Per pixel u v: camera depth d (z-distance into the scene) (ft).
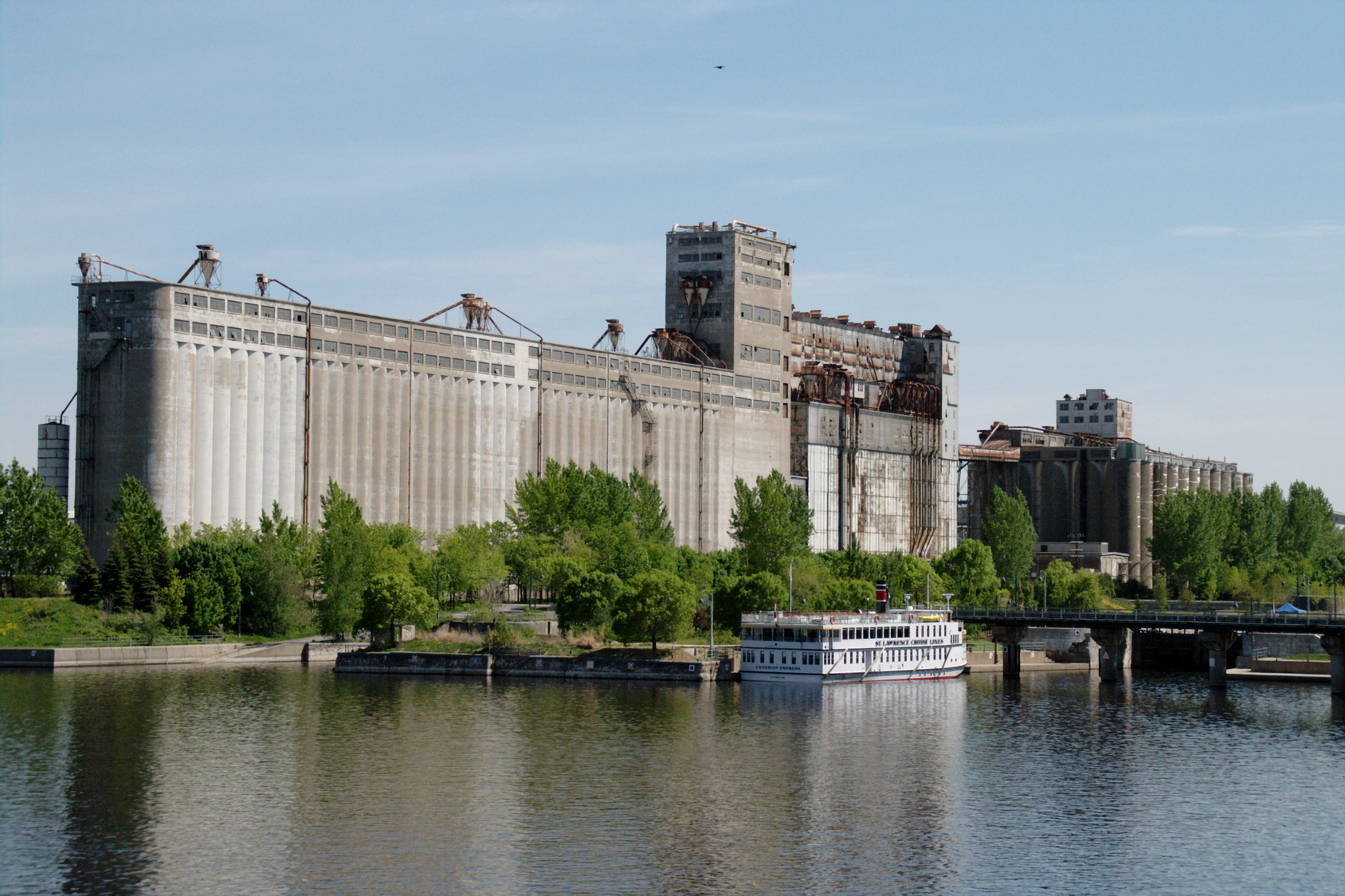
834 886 345.51
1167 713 610.65
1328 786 451.12
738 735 526.57
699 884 345.10
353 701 598.34
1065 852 374.22
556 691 643.45
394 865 356.79
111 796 420.77
